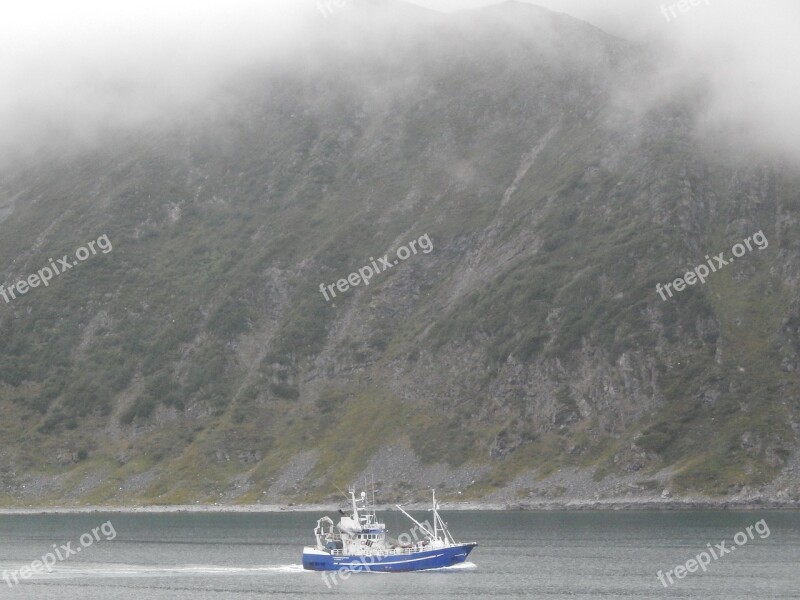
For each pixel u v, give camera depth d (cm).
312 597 17638
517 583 18700
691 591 17975
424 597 17475
